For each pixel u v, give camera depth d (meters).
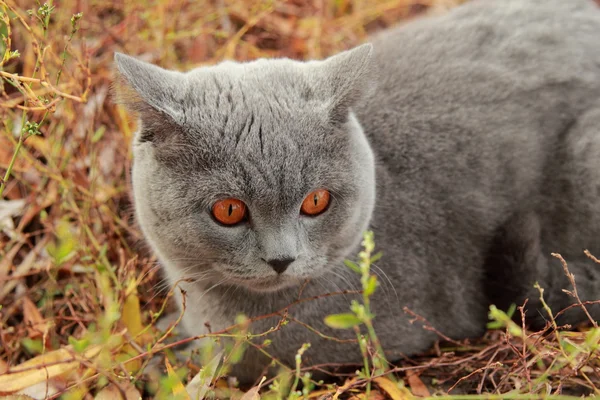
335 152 0.52
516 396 0.48
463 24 0.65
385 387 0.56
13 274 0.65
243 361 0.58
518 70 0.63
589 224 0.62
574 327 0.61
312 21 0.83
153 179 0.52
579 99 0.63
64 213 0.68
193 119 0.51
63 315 0.63
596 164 0.61
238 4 0.81
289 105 0.51
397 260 0.59
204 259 0.53
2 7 0.60
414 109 0.61
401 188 0.59
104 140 0.71
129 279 0.62
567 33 0.65
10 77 0.55
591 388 0.53
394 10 0.89
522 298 0.60
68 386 0.55
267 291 0.55
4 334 0.61
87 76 0.65
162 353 0.60
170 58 0.76
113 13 0.80
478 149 0.61
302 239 0.52
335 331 0.57
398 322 0.59
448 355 0.58
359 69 0.52
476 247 0.62
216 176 0.50
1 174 0.69
